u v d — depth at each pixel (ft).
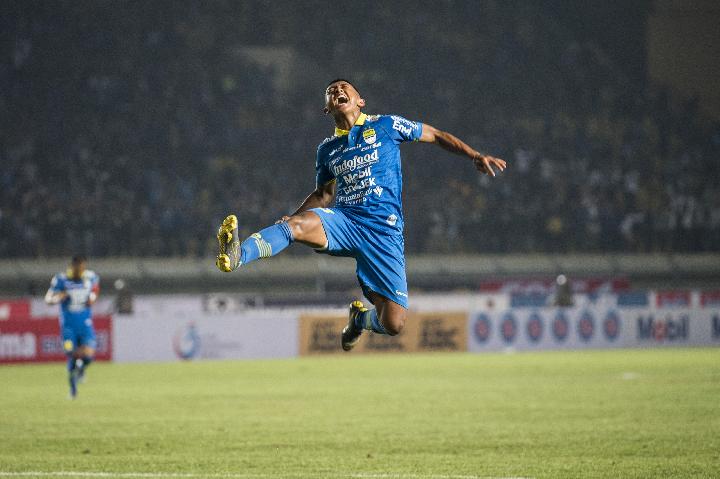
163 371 238.89
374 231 77.66
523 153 478.59
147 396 169.17
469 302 349.20
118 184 409.69
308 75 514.27
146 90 455.63
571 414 131.54
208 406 150.00
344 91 78.79
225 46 504.84
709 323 345.72
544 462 90.94
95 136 426.10
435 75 522.88
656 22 561.84
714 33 554.46
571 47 561.02
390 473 85.10
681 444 101.86
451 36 548.31
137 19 488.85
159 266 376.48
